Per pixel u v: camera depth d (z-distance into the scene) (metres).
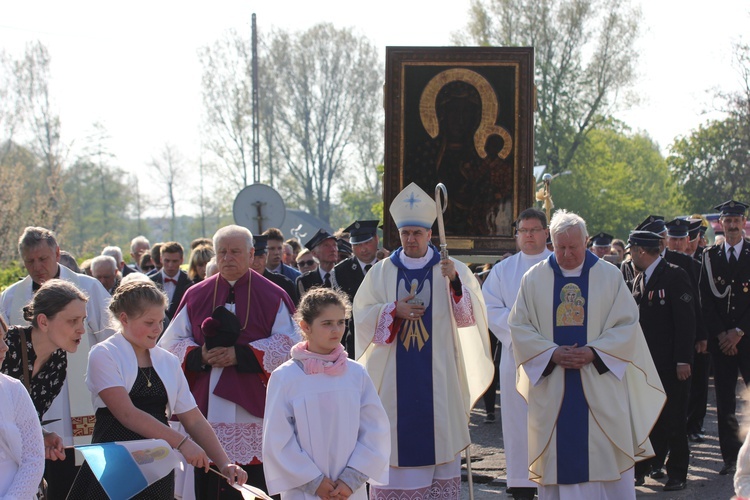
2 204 31.44
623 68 40.66
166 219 83.69
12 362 5.37
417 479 7.04
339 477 5.14
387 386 7.12
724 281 9.83
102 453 4.84
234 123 49.00
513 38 40.91
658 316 8.90
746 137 40.19
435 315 7.16
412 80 11.73
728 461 9.23
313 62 51.06
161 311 5.32
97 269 10.83
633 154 66.44
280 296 6.98
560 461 6.84
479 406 13.66
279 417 5.12
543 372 6.90
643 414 7.07
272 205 15.73
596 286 6.97
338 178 52.53
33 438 4.39
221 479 6.60
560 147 41.56
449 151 11.77
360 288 7.40
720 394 9.49
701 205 42.66
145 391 5.30
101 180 70.50
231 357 6.57
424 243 7.29
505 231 11.85
